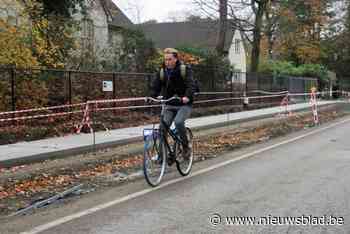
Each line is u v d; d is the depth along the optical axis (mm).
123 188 8148
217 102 27672
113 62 24531
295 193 7551
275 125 19906
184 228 5859
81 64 21938
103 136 14336
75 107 18047
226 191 7773
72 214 6570
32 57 16641
